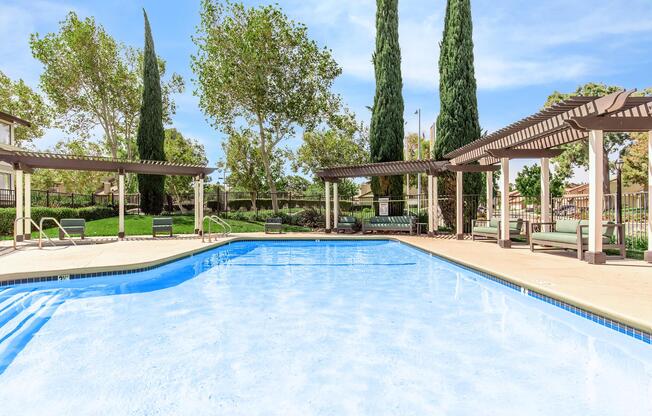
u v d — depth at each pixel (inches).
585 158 1101.7
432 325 181.5
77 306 222.5
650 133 299.3
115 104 1002.1
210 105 845.8
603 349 150.5
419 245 461.1
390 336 166.7
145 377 129.0
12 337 170.4
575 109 301.1
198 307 219.0
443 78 693.3
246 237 585.6
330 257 430.9
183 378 127.6
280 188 1291.8
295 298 238.7
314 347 154.8
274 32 813.2
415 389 118.3
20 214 543.2
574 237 323.0
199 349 154.1
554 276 239.3
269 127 888.3
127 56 1030.4
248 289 265.6
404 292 253.0
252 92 810.8
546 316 196.2
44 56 911.7
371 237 582.2
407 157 1238.9
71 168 569.3
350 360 141.3
